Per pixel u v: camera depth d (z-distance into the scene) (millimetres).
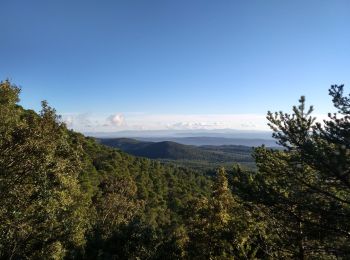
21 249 15195
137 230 27297
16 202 13023
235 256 15289
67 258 23656
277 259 12719
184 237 26125
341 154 8703
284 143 10078
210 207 19344
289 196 10703
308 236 10406
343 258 9469
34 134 14203
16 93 15961
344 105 9023
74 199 24109
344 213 9297
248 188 11109
